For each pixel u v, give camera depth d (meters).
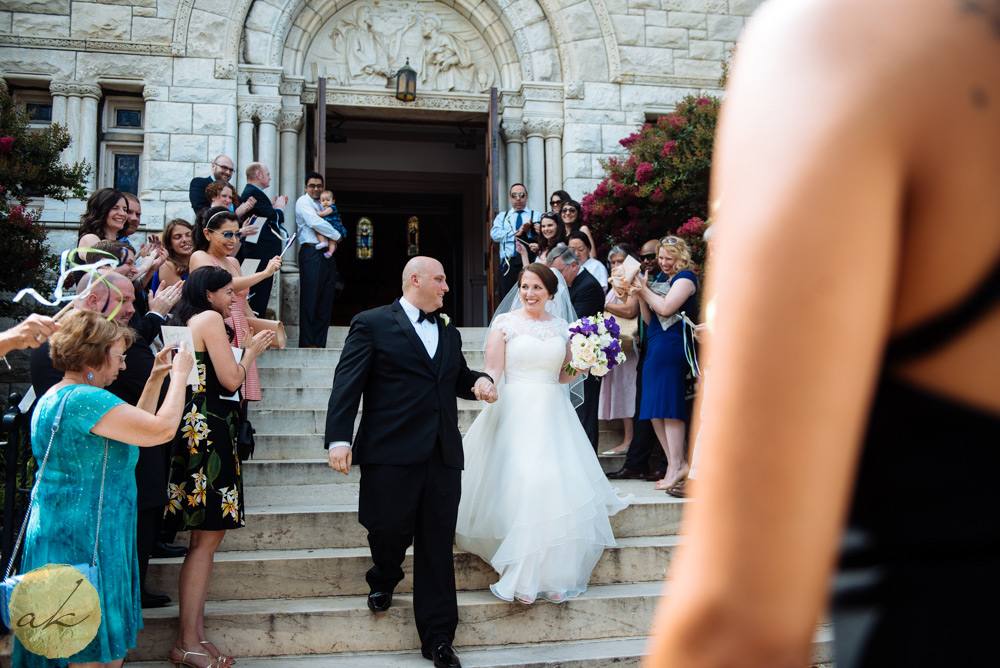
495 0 10.83
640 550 4.39
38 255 7.64
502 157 10.96
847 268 0.40
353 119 11.07
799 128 0.43
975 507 0.45
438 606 3.61
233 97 9.81
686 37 11.02
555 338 4.39
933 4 0.45
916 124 0.42
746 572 0.40
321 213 8.25
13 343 2.99
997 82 0.43
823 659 3.11
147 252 5.41
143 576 3.44
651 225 9.16
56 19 9.55
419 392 3.73
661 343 5.36
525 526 3.88
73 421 2.89
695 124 9.23
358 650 3.79
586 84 10.74
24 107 9.64
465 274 13.22
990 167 0.42
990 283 0.43
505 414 4.21
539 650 3.83
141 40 9.70
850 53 0.44
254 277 5.13
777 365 0.40
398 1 10.85
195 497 3.48
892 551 0.48
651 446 5.86
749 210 0.43
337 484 5.23
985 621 0.44
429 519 3.67
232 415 3.67
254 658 3.72
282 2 10.18
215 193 6.63
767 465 0.40
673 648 0.42
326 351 7.29
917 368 0.46
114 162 9.84
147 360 3.67
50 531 2.85
